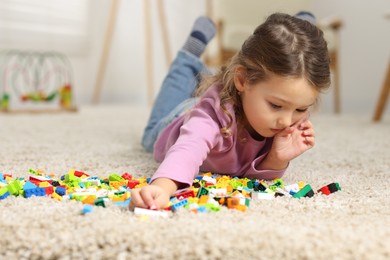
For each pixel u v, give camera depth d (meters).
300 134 0.96
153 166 1.10
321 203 0.76
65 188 0.80
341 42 3.70
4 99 2.71
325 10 3.76
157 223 0.62
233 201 0.71
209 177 0.91
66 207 0.69
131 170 1.04
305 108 0.85
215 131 0.90
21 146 1.37
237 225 0.60
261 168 1.00
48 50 3.44
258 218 0.65
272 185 0.91
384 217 0.69
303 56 0.81
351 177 1.01
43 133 1.71
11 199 0.73
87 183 0.84
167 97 1.35
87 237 0.57
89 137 1.62
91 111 2.94
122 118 2.41
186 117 0.98
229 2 2.98
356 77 3.67
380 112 2.44
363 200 0.79
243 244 0.54
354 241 0.56
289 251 0.54
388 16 2.50
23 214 0.65
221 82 0.97
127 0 3.79
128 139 1.59
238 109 0.93
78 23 3.57
